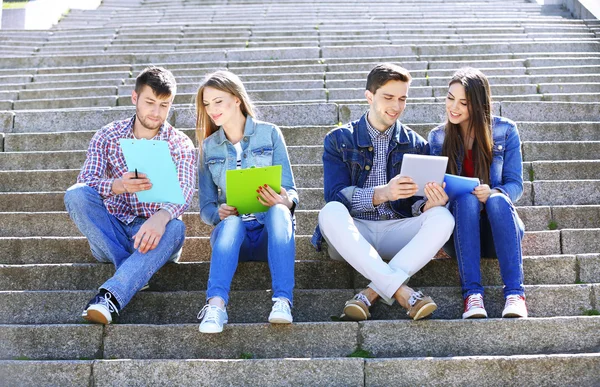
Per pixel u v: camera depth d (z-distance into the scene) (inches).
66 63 349.4
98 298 140.2
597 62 321.1
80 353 141.3
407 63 312.0
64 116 255.9
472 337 140.5
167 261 160.4
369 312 149.0
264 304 152.3
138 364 133.8
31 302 152.7
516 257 145.5
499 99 267.3
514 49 341.4
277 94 275.9
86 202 148.3
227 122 159.8
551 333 140.7
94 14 511.5
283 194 149.3
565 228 185.5
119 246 151.5
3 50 380.2
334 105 250.4
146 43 386.0
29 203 197.6
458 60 326.6
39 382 133.9
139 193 145.3
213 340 140.8
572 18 443.5
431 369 133.2
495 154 160.7
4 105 280.5
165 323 151.3
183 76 310.8
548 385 133.2
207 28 404.8
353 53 342.3
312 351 140.7
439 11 470.3
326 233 147.4
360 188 156.9
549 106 249.8
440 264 160.7
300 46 369.4
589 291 152.6
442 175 145.1
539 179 207.5
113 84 311.4
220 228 146.4
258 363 133.4
